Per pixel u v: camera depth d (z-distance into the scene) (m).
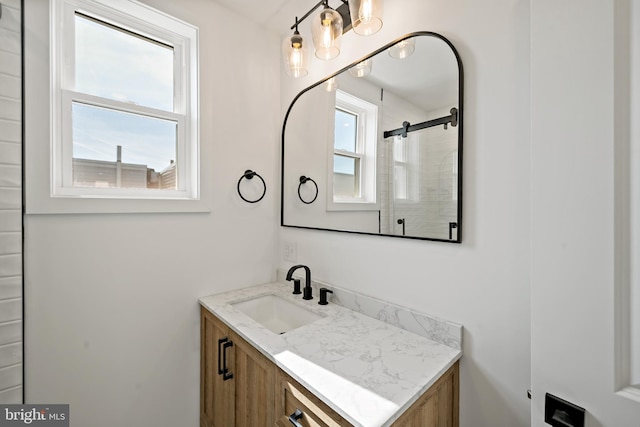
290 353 0.94
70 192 1.18
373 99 1.25
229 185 1.58
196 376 1.49
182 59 1.48
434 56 1.04
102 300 1.21
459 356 0.96
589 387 0.60
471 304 0.96
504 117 0.89
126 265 1.27
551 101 0.64
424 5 1.08
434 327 1.04
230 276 1.60
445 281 1.03
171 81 1.47
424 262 1.08
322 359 0.91
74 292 1.15
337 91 1.42
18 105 1.01
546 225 0.65
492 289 0.92
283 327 1.49
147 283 1.33
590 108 0.59
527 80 0.84
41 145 1.06
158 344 1.37
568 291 0.62
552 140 0.64
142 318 1.32
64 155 1.18
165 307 1.38
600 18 0.58
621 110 0.56
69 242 1.13
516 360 0.87
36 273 1.07
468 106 0.96
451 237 1.00
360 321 1.20
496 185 0.90
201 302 1.44
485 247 0.93
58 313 1.11
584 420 0.60
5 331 1.00
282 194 1.76
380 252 1.23
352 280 1.35
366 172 1.28
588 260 0.60
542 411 0.66
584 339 0.60
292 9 1.54
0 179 0.98
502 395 0.90
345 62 1.38
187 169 1.49
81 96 1.21
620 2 0.56
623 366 0.57
